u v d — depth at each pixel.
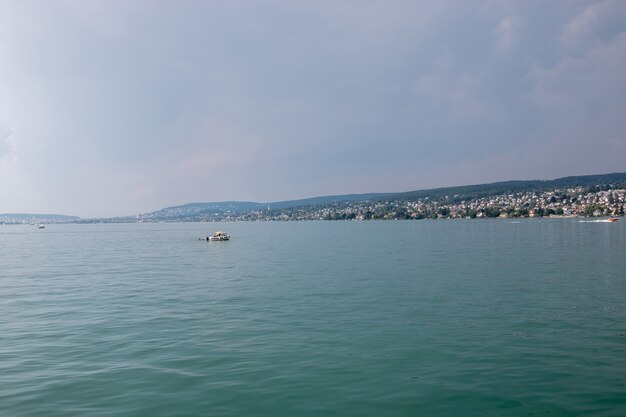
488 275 47.50
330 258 70.25
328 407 16.20
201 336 25.02
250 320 28.69
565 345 22.77
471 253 75.00
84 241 149.88
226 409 16.06
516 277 45.75
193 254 86.88
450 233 150.62
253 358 21.20
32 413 15.79
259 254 82.31
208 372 19.45
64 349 22.88
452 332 25.31
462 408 16.05
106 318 29.72
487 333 25.03
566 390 17.39
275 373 19.30
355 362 20.56
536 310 30.59
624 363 20.11
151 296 38.09
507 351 21.95
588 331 25.27
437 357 21.17
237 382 18.36
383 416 15.54
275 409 16.06
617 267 52.72
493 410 15.88
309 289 40.31
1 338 24.97
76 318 29.83
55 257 82.94
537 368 19.64
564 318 28.27
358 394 17.22
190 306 33.47
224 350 22.42
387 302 33.84
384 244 102.62
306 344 23.31
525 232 145.88
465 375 18.95
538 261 60.62
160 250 100.88
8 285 45.50
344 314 30.03
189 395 17.17
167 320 28.95
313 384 18.14
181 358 21.27
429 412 15.80
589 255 67.75
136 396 17.11
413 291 38.44
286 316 29.69
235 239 144.50
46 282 47.69
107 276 52.53
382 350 22.27
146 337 24.91
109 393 17.38
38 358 21.48
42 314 31.17
